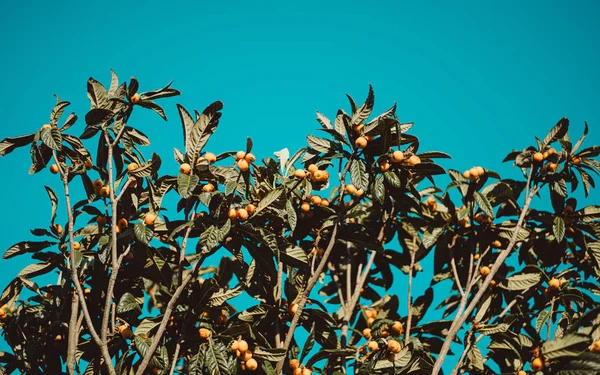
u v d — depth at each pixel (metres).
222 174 6.65
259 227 6.45
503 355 7.10
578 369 6.16
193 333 6.36
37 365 6.75
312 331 6.55
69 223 6.24
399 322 7.50
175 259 7.07
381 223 8.47
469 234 7.85
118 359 6.54
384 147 6.60
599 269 7.64
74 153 6.80
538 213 7.71
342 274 8.67
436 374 6.43
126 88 6.76
